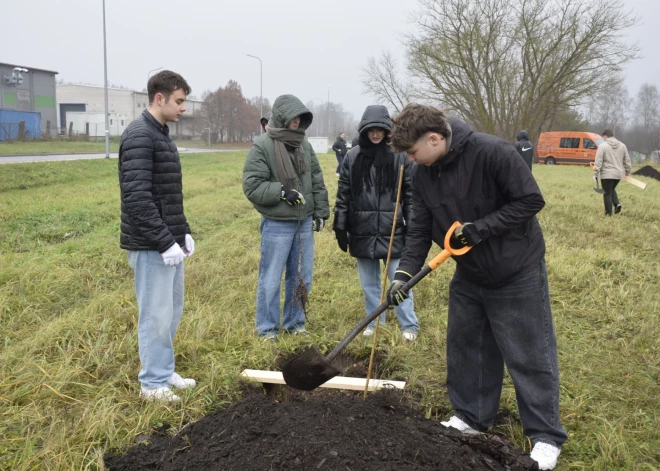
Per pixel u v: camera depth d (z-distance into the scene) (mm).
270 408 3174
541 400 2920
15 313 5176
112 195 14117
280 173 4512
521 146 12922
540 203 2758
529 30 28297
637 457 3094
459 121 2885
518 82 30672
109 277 6551
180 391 3664
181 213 3660
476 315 3141
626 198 14531
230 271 6715
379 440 2820
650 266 7180
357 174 4566
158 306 3523
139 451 2994
